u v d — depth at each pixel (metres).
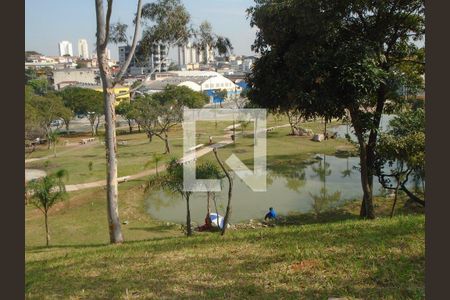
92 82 87.94
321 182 26.69
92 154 39.91
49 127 45.94
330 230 9.78
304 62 12.20
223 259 8.18
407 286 6.22
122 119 69.62
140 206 22.89
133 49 14.33
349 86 12.03
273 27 12.30
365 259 7.41
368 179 15.41
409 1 13.08
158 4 16.66
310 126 54.66
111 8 13.33
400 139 15.14
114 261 8.76
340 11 12.00
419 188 21.48
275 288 6.55
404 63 15.59
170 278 7.33
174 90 51.72
